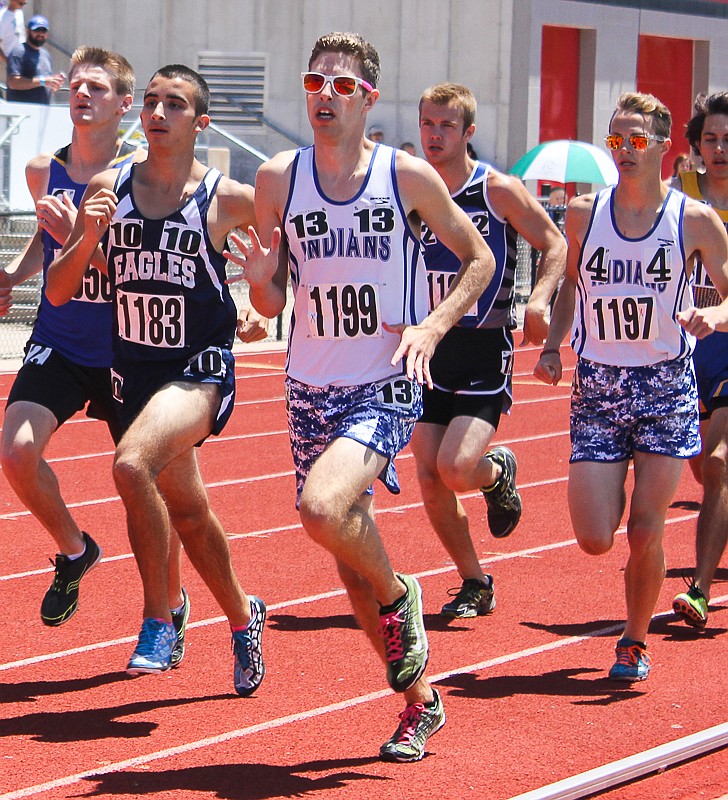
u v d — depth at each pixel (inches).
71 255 526.0
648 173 590.2
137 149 603.2
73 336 602.5
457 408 684.7
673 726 542.3
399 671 477.1
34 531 876.0
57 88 2111.2
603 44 3218.5
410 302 491.8
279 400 1483.8
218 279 537.6
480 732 530.3
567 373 1760.6
